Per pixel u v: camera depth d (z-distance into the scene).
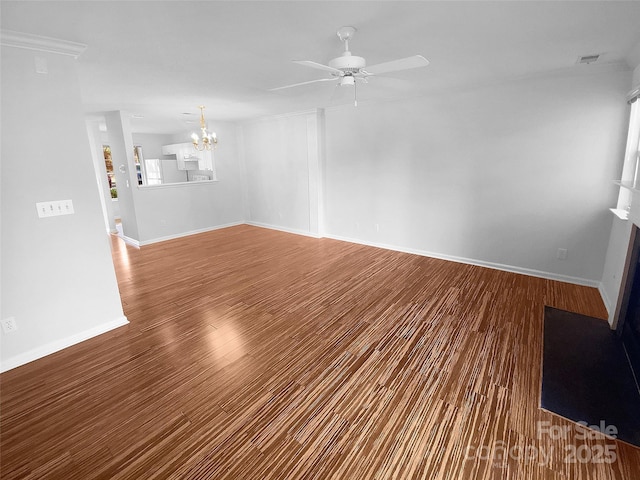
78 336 2.65
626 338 2.46
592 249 3.51
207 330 2.82
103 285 2.78
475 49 2.57
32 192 2.34
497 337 2.62
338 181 5.65
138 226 5.72
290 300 3.39
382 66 2.15
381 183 5.09
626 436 1.70
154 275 4.20
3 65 2.13
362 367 2.28
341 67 2.17
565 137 3.45
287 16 1.90
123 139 5.38
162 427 1.79
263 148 6.63
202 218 6.73
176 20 1.94
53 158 2.40
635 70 2.90
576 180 3.47
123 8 1.77
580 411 1.86
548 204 3.68
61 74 2.37
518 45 2.49
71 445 1.69
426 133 4.44
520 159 3.77
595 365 2.26
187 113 5.60
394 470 1.53
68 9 1.78
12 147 2.22
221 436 1.73
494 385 2.08
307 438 1.71
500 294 3.42
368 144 5.09
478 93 3.91
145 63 2.78
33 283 2.40
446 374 2.19
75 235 2.58
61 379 2.21
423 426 1.77
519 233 3.94
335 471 1.52
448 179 4.38
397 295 3.46
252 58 2.66
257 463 1.57
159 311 3.19
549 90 3.45
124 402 1.99
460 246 4.47
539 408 1.88
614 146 3.22
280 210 6.70
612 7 1.84
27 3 1.70
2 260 2.25
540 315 2.96
